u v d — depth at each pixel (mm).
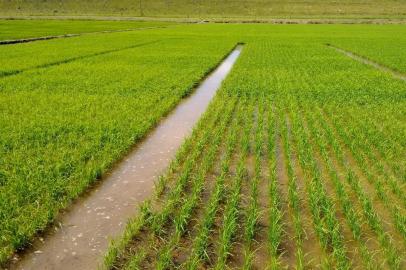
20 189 8891
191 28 81000
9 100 17422
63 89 20062
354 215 7773
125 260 6891
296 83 22266
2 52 36000
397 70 28375
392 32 70062
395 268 6535
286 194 9297
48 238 7566
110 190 9562
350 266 6590
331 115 15305
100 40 50969
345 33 67562
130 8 150250
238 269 6719
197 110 17203
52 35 58281
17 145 11711
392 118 15156
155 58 33250
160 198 9141
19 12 141750
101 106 16703
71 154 11172
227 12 145125
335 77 24469
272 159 10789
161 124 14992
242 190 9492
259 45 46562
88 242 7461
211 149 11586
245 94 19344
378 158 11531
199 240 7059
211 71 28109
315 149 12141
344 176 10242
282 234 7664
